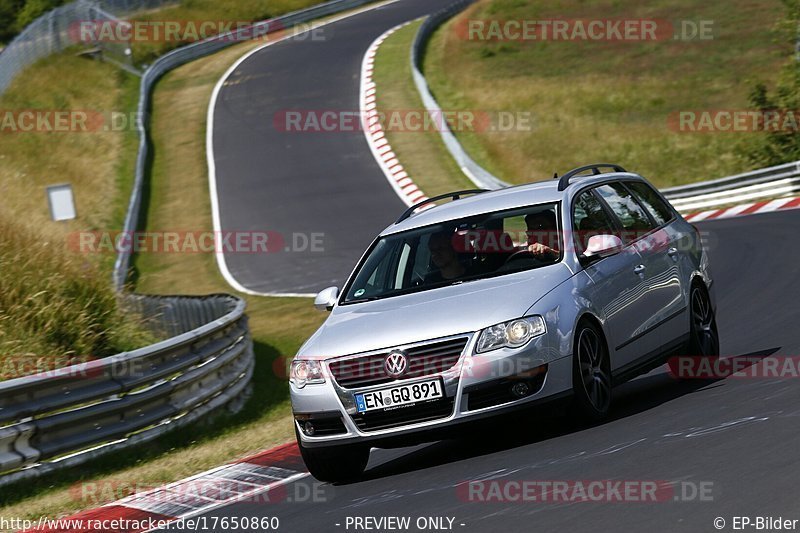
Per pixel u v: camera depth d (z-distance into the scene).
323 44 192.75
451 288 25.83
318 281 82.38
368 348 24.02
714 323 31.75
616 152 131.12
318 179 119.56
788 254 58.28
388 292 26.97
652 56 176.12
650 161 128.38
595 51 180.88
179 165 133.88
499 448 24.86
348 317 26.11
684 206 98.50
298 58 183.00
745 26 187.38
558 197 27.52
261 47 199.00
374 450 30.00
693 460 19.30
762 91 116.50
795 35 117.12
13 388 32.41
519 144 133.00
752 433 20.56
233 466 30.30
